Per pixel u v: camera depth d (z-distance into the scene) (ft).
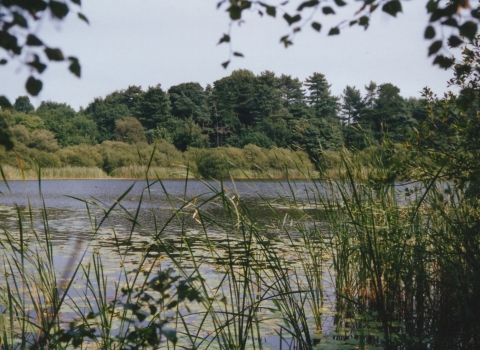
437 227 13.20
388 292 12.41
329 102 194.29
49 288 11.39
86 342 10.71
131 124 186.60
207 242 11.26
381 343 11.24
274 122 203.92
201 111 208.44
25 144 128.16
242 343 10.19
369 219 14.06
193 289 6.68
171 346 11.12
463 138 11.03
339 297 14.01
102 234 29.01
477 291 10.38
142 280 17.03
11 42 6.09
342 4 7.72
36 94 6.26
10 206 48.03
